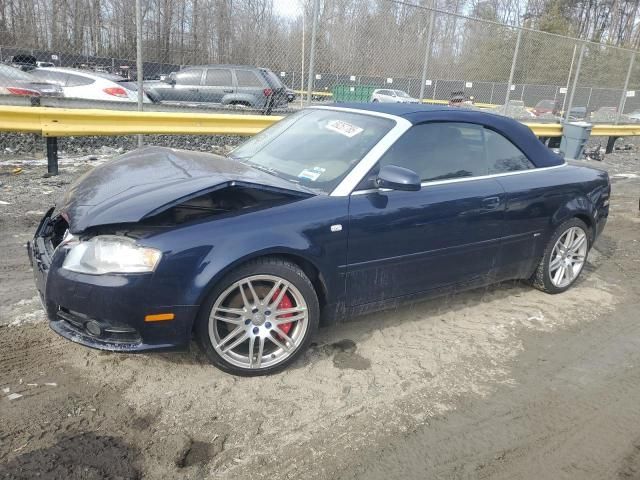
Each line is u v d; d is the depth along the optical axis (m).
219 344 2.86
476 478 2.41
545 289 4.49
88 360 3.07
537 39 12.04
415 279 3.52
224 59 8.91
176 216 2.77
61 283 2.63
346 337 3.58
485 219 3.74
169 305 2.64
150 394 2.81
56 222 3.13
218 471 2.33
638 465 2.56
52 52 8.02
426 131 3.63
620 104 14.73
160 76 10.91
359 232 3.14
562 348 3.66
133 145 9.54
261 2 8.91
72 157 8.65
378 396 2.95
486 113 4.10
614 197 8.88
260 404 2.80
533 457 2.57
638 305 4.48
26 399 2.70
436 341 3.62
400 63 10.02
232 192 2.90
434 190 3.52
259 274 2.85
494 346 3.62
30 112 6.79
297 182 3.32
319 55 9.21
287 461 2.42
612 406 3.03
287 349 3.05
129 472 2.28
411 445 2.59
